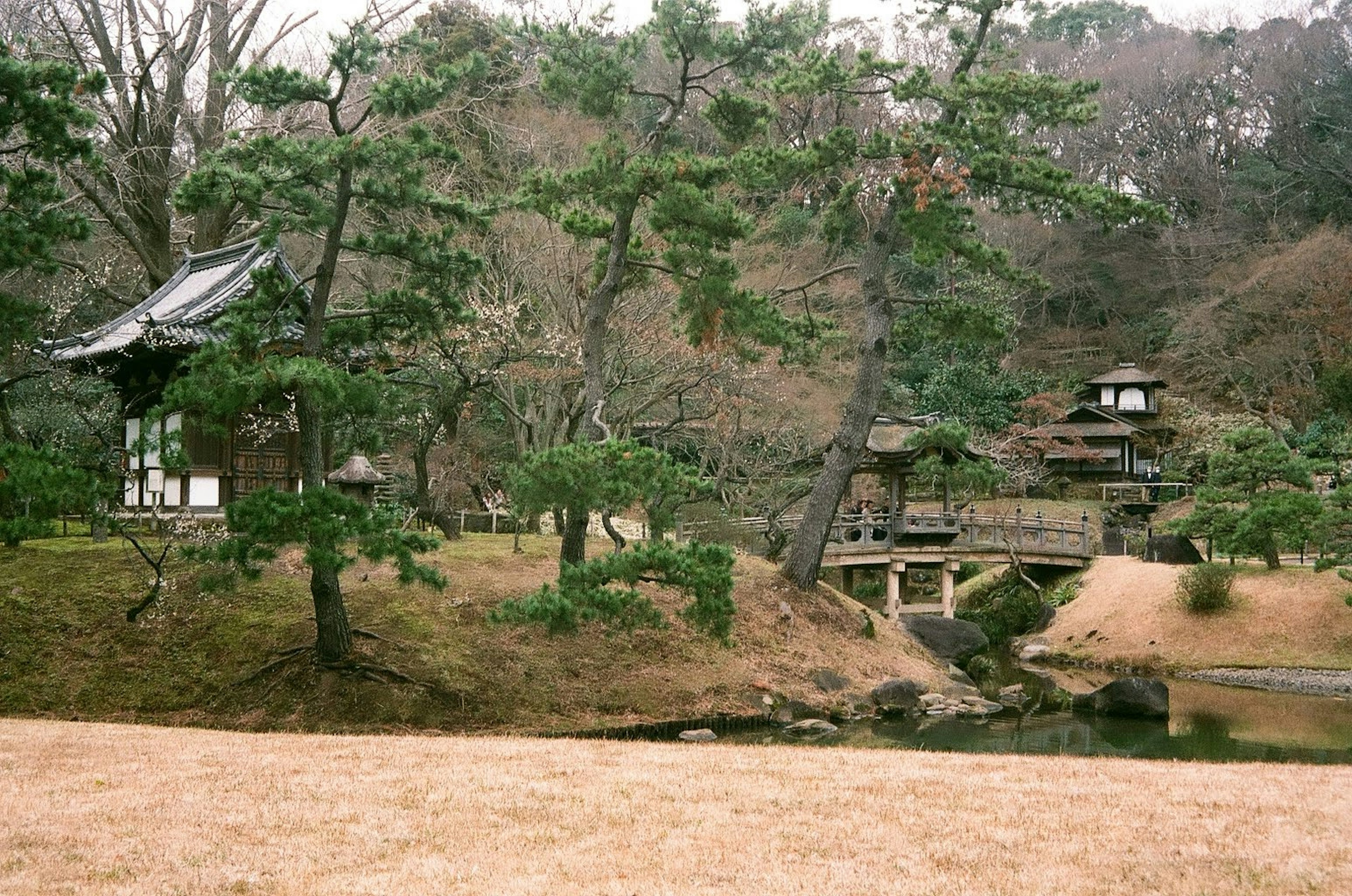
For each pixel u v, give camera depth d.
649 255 20.81
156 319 20.36
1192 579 28.73
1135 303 55.91
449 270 16.98
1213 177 54.34
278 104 15.73
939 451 28.97
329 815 8.89
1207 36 60.47
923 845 8.18
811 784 10.30
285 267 22.42
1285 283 45.12
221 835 8.26
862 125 43.72
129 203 27.25
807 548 24.41
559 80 19.33
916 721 19.30
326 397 14.62
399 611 18.36
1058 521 36.03
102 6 27.36
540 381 25.73
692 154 19.47
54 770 10.49
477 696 17.02
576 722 17.17
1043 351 54.22
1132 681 20.17
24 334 15.81
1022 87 22.09
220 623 17.52
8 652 16.59
